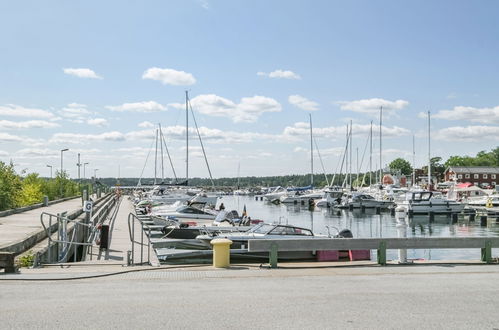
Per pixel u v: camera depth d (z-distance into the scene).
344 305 9.27
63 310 8.65
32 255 14.88
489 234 44.19
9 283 11.22
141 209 52.09
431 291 10.66
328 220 60.12
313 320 8.16
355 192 88.31
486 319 8.32
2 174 36.94
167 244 23.42
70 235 23.12
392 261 15.20
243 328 7.64
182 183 76.00
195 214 37.16
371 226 51.84
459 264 14.64
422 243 14.64
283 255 19.42
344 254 19.42
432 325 7.93
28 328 7.48
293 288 10.92
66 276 12.05
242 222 31.27
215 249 13.99
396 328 7.73
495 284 11.50
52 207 42.50
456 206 64.69
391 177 141.50
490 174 146.00
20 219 28.33
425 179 146.00
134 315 8.37
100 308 8.84
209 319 8.16
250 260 20.00
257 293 10.33
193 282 11.62
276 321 8.06
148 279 11.97
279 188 114.00
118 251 21.75
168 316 8.33
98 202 60.62
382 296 10.09
